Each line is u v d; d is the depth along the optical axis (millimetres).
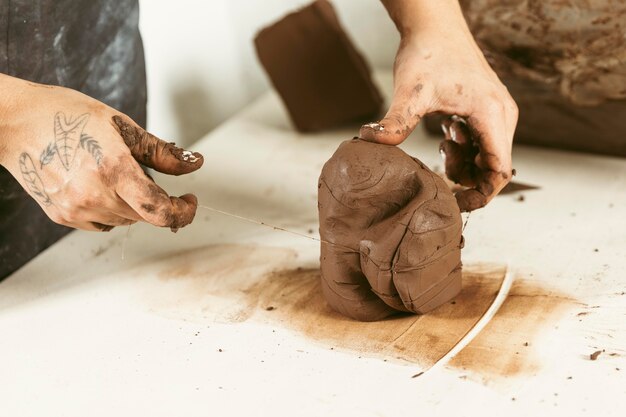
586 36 1652
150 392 1276
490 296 1422
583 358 1253
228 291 1520
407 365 1278
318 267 1561
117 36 1760
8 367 1367
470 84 1437
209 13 2412
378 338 1349
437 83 1440
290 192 1856
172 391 1273
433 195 1284
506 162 1447
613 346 1271
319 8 2080
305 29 2068
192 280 1563
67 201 1298
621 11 1597
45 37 1588
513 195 1733
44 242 1729
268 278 1544
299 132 2148
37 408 1269
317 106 2115
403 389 1229
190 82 2365
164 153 1299
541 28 1683
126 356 1363
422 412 1182
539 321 1346
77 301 1537
